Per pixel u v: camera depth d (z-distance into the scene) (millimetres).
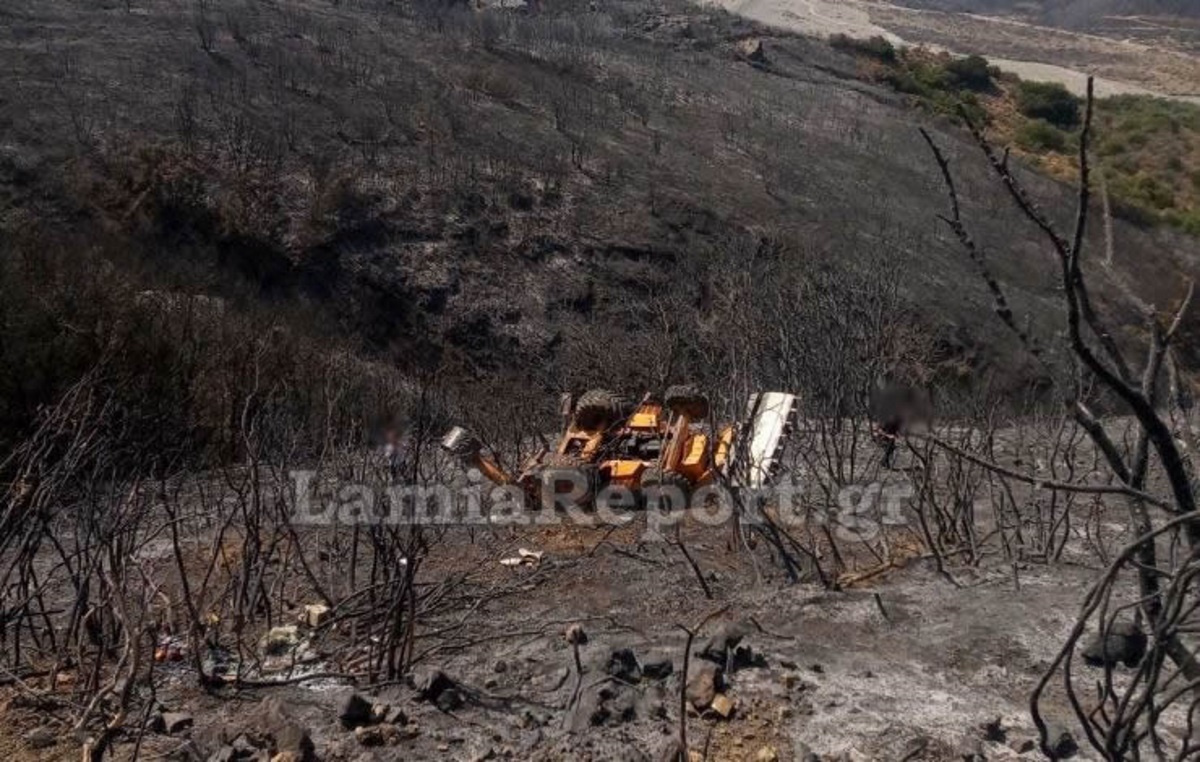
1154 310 2871
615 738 4496
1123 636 5258
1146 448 3039
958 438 9609
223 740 4395
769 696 4871
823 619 5844
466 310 23188
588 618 5938
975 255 2766
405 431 7957
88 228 20641
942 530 7145
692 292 17516
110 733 4027
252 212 22812
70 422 6328
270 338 10953
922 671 5195
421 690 4859
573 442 8453
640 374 12547
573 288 24219
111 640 5445
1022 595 6168
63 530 7188
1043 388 12172
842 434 9750
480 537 7496
